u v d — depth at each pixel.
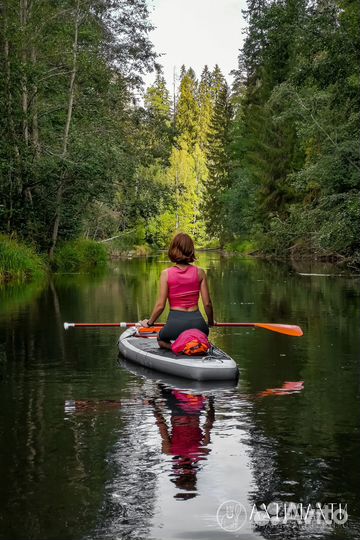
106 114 25.28
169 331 6.21
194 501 3.07
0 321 9.54
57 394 5.16
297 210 22.02
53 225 24.09
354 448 3.78
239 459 3.60
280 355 6.86
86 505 3.03
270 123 36.91
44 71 21.77
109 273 22.53
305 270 23.16
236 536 2.74
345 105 19.02
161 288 6.25
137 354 6.34
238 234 45.16
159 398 5.02
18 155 20.61
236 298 12.96
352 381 5.58
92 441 3.93
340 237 17.78
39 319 9.74
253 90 43.66
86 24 23.72
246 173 43.75
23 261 19.05
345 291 14.51
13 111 20.77
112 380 5.66
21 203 21.77
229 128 53.34
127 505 3.02
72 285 16.72
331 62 18.44
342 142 18.42
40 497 3.12
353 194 18.05
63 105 23.28
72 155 21.83
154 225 54.69
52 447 3.83
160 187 28.16
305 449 3.77
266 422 4.33
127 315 10.16
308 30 18.41
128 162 25.16
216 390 5.28
